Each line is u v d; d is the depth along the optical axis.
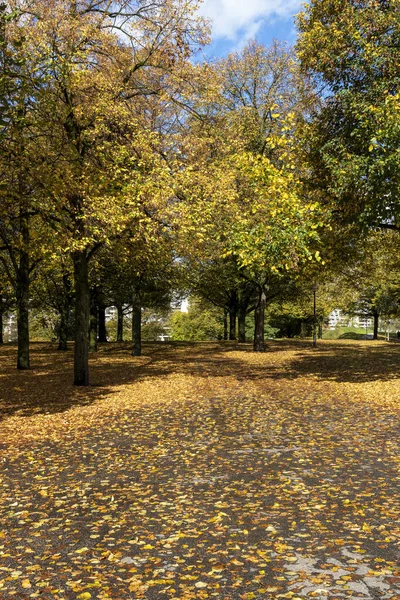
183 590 3.72
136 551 4.40
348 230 15.58
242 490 5.98
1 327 38.94
